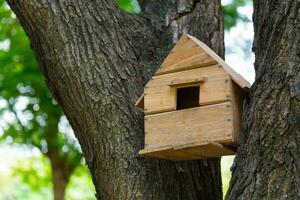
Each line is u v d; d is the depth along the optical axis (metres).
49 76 3.36
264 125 2.69
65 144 8.33
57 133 8.25
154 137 2.89
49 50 3.28
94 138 3.21
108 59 3.27
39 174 10.40
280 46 2.74
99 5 3.39
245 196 2.66
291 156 2.60
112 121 3.18
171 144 2.84
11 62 8.09
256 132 2.71
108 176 3.17
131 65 3.33
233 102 2.80
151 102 2.94
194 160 3.32
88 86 3.22
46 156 8.48
